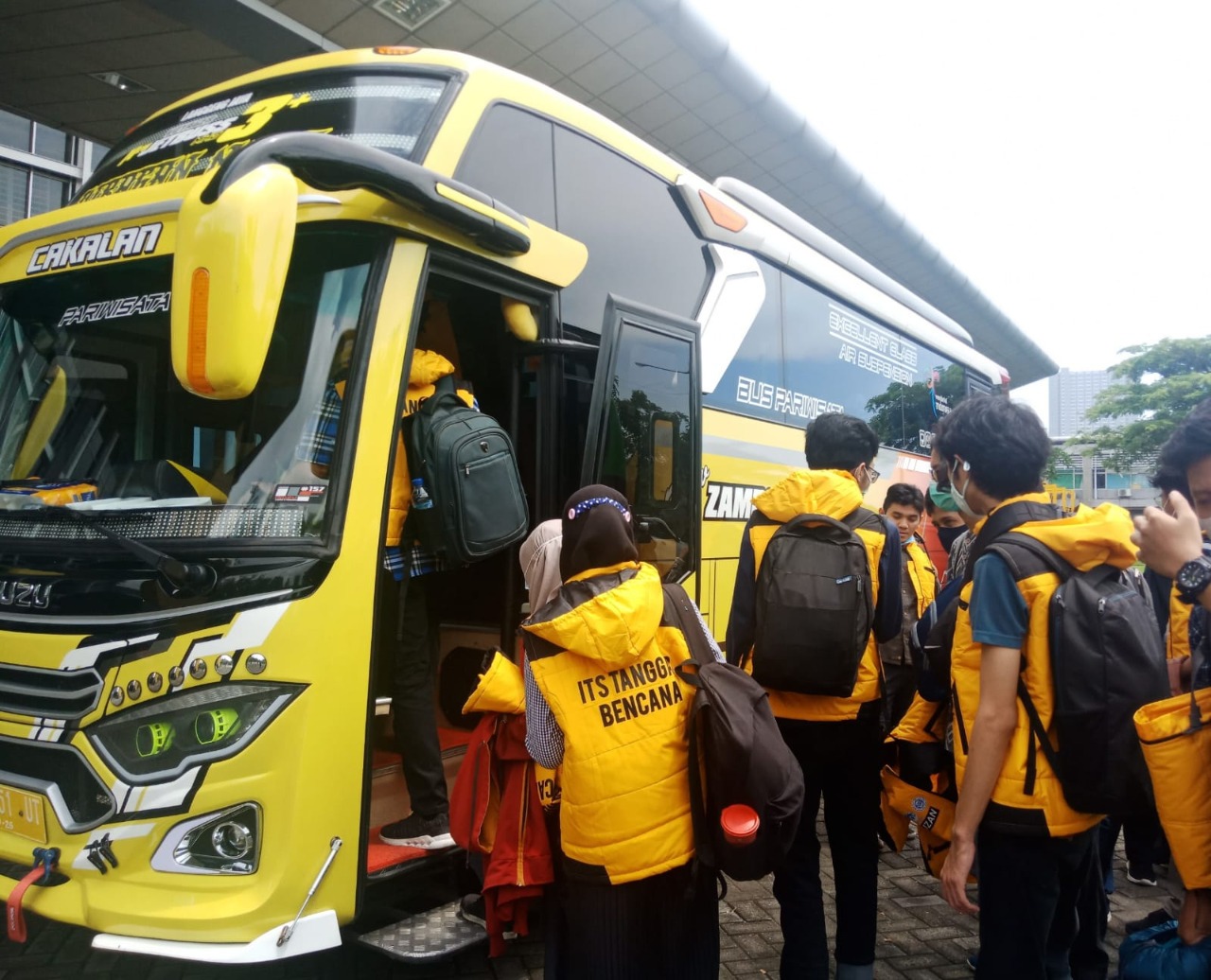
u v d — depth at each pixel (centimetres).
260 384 313
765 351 615
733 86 956
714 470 544
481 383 421
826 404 702
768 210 662
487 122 379
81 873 279
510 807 235
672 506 442
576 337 424
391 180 290
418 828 332
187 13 723
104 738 282
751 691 219
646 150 509
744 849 208
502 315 392
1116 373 3450
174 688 276
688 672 220
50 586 305
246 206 234
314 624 278
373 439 297
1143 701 219
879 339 820
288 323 315
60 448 340
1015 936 231
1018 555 231
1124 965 218
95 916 274
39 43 773
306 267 318
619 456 399
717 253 557
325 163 269
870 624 298
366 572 291
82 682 290
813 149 1125
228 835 273
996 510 254
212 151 378
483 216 330
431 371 332
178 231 240
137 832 273
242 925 265
